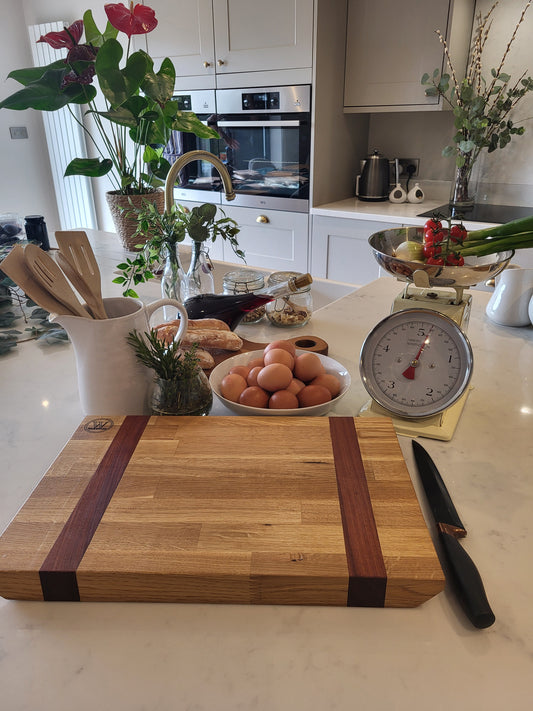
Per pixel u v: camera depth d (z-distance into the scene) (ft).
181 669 1.57
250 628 1.70
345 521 1.92
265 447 2.34
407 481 2.13
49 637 1.67
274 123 9.80
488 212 9.16
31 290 2.38
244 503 2.01
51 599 1.79
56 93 5.57
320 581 1.72
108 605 1.79
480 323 4.22
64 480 2.14
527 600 1.79
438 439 2.69
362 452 2.30
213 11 9.82
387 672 1.56
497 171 9.95
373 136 11.22
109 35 6.03
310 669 1.57
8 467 2.48
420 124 10.59
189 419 2.56
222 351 3.51
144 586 1.75
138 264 4.41
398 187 10.25
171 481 2.13
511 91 8.52
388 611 1.76
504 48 9.24
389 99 9.52
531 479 2.40
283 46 9.23
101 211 15.90
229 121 10.39
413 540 1.84
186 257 6.30
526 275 4.00
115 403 2.62
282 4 8.98
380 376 2.77
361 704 1.47
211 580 1.73
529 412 2.95
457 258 2.96
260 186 10.52
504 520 2.15
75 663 1.59
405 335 2.74
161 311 4.64
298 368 2.83
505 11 9.04
